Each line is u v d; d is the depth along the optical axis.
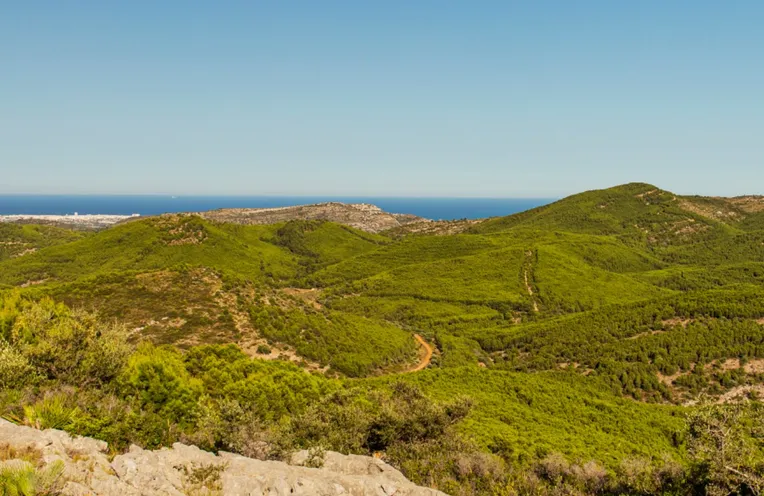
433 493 11.02
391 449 17.97
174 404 13.77
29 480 6.27
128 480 8.02
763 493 10.91
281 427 16.17
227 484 8.97
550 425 32.94
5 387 10.73
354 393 23.20
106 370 13.99
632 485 15.82
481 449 20.91
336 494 9.62
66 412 9.74
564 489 16.30
